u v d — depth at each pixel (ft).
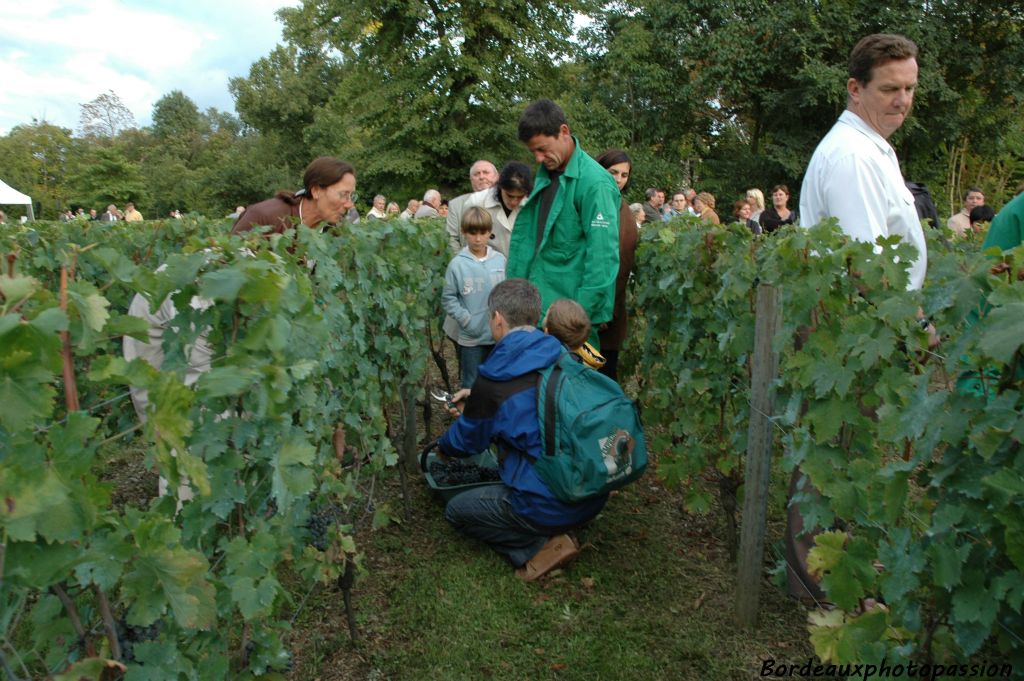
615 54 76.84
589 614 9.25
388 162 77.92
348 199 10.46
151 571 4.18
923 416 4.94
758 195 32.45
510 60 81.05
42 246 14.88
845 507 6.69
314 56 153.69
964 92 75.72
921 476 5.30
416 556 10.78
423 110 79.61
